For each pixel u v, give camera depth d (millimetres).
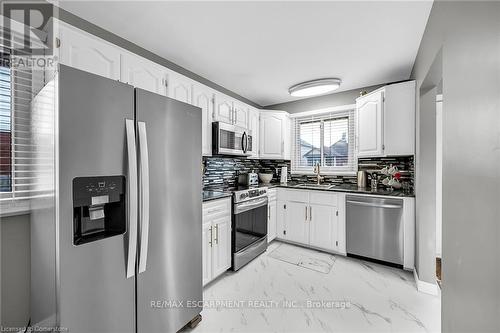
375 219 2574
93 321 1026
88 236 1095
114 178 1117
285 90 3305
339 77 2785
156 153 1296
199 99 2426
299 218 3166
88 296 1008
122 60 1670
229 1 1485
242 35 1888
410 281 2223
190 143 1544
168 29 1807
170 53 2199
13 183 1335
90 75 995
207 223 2115
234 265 2430
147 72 1858
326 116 3635
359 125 2957
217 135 2592
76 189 990
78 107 955
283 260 2732
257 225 2852
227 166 3293
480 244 867
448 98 1139
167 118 1364
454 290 1078
